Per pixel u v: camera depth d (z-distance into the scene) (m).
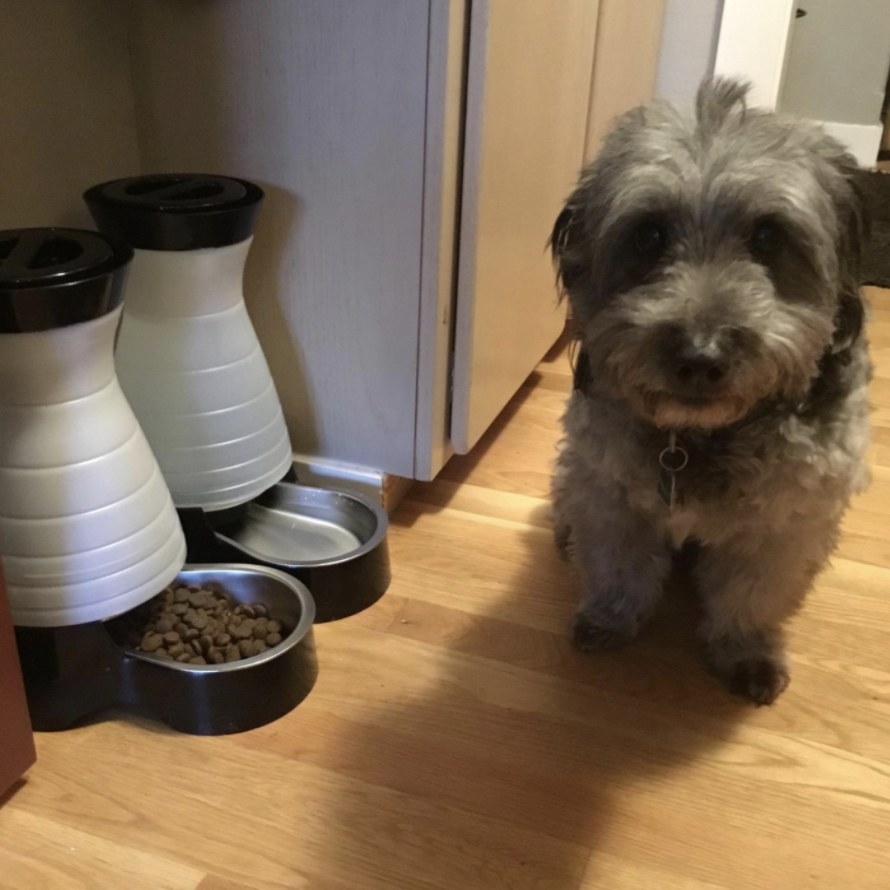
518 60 1.19
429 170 1.11
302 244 1.21
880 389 1.86
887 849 0.90
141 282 1.07
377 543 1.20
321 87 1.12
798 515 1.01
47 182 1.12
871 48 3.43
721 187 0.87
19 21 1.04
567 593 1.25
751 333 0.84
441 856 0.88
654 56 2.01
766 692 1.06
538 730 1.03
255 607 1.11
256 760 0.97
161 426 1.11
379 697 1.06
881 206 2.63
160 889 0.84
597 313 0.98
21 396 0.87
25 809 0.91
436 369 1.24
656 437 1.00
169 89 1.19
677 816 0.93
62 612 0.93
